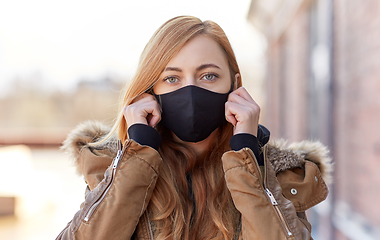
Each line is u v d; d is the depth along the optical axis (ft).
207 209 3.87
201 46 3.83
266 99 25.40
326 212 10.09
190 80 3.83
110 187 3.54
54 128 63.62
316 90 12.39
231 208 3.91
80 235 3.44
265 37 24.50
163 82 3.96
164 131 4.32
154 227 3.74
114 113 4.95
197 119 3.85
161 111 4.03
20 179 20.02
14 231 13.67
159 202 3.75
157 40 3.88
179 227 3.65
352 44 8.99
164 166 3.96
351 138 9.13
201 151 4.24
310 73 13.28
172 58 3.82
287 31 18.43
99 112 63.31
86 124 4.68
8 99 64.44
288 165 4.07
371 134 7.88
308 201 3.94
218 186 3.97
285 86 19.08
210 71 3.87
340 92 9.88
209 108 3.88
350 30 9.14
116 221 3.40
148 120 4.02
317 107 12.08
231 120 3.88
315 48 12.53
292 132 16.49
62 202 17.87
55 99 65.05
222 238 3.70
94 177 3.99
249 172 3.57
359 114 8.60
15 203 15.75
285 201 3.59
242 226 3.54
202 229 3.79
